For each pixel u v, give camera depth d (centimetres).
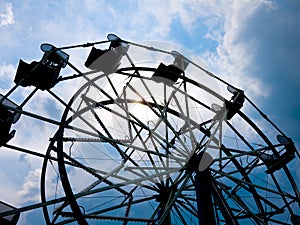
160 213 1297
